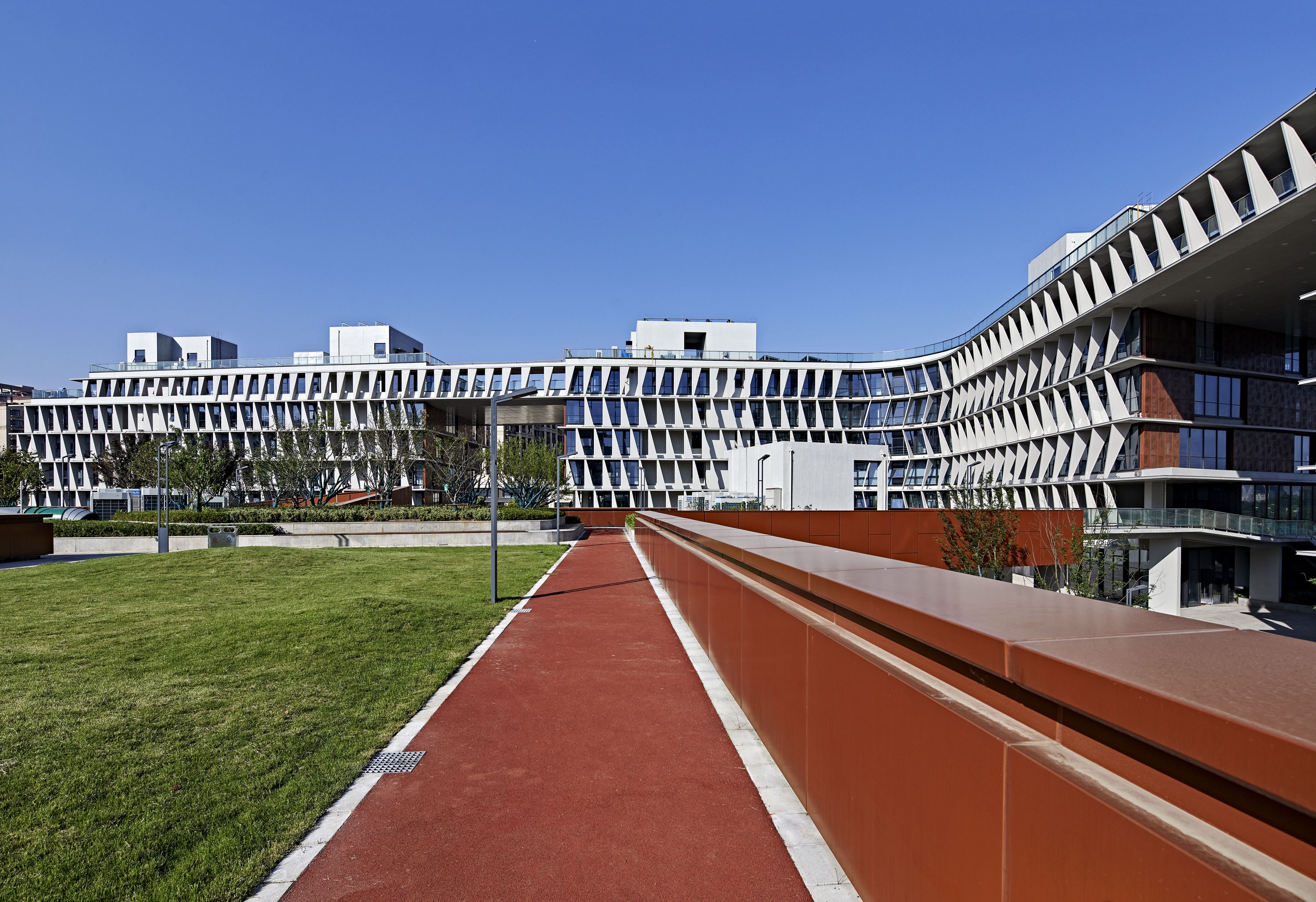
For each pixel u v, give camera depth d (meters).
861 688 2.92
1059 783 1.58
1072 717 1.71
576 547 28.66
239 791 4.48
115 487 51.38
